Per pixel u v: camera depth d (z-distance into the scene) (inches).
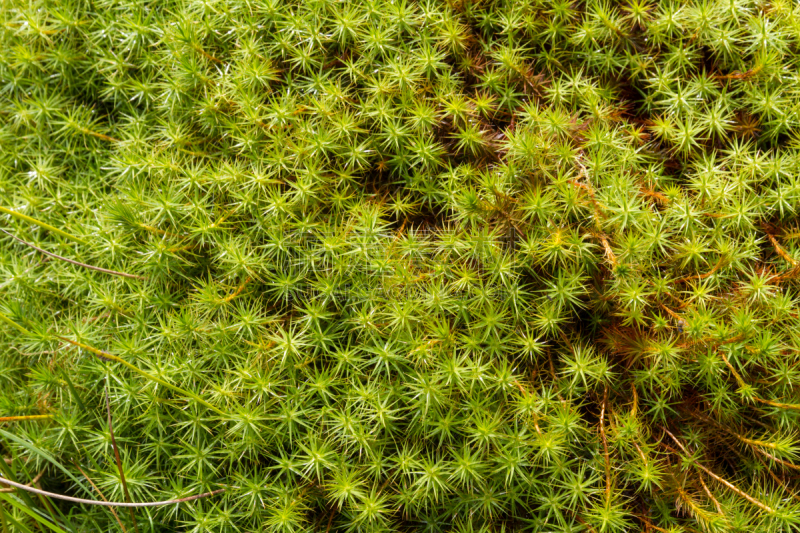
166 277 14.2
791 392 13.4
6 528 13.4
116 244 14.1
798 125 13.9
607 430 13.4
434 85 14.3
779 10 14.0
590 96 14.0
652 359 13.4
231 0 14.4
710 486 13.6
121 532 14.0
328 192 14.1
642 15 14.2
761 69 13.8
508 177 13.7
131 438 14.0
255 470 13.6
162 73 14.6
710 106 14.2
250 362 13.7
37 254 14.7
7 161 15.1
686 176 14.1
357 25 14.2
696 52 14.3
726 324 13.4
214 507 13.6
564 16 14.3
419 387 13.3
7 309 14.2
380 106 14.0
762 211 13.8
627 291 13.2
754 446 13.4
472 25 14.5
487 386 13.4
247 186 14.1
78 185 14.8
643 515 13.5
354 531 13.6
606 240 13.3
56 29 15.0
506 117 14.4
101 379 13.9
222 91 14.3
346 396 13.6
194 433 13.7
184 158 14.5
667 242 13.3
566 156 13.7
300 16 14.3
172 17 14.8
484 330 13.6
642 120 14.5
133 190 14.0
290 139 14.0
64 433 13.9
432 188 14.1
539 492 13.6
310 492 13.7
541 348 13.8
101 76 15.2
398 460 13.4
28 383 14.4
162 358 13.9
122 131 14.8
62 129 14.8
